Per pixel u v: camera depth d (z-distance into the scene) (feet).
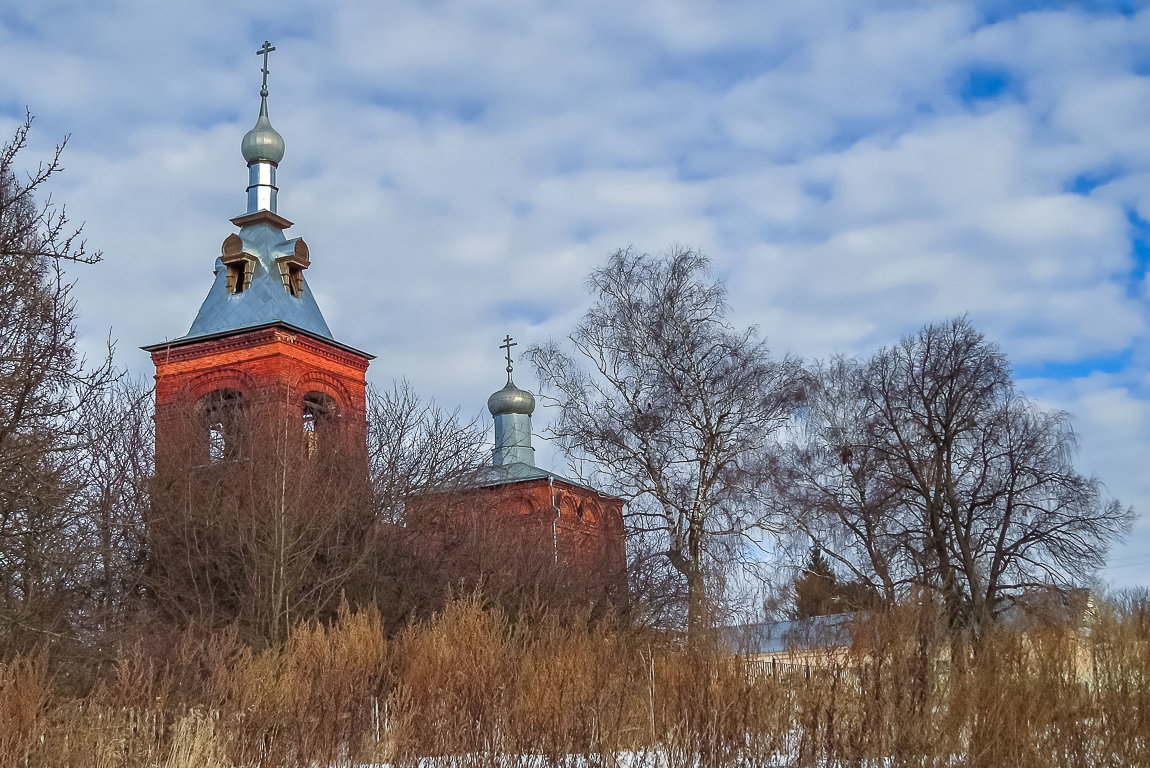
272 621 76.79
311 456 94.68
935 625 40.50
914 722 37.99
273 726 43.42
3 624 61.57
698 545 120.78
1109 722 39.14
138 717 43.29
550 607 80.74
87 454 76.95
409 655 46.78
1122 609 44.21
